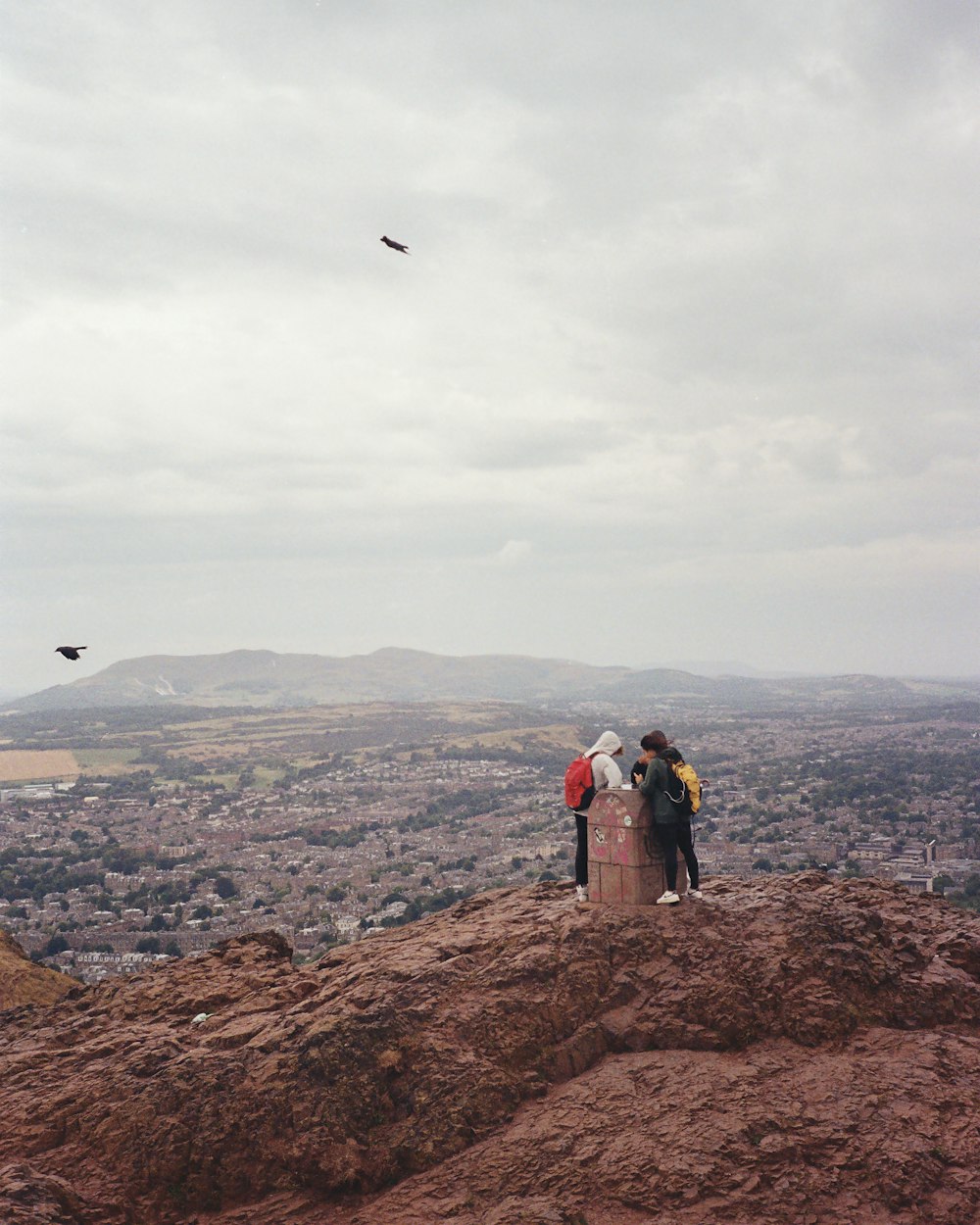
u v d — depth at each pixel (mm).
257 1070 8531
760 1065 8430
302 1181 7852
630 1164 7359
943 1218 6891
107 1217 7480
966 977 9852
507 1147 7777
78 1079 8938
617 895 10766
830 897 11945
